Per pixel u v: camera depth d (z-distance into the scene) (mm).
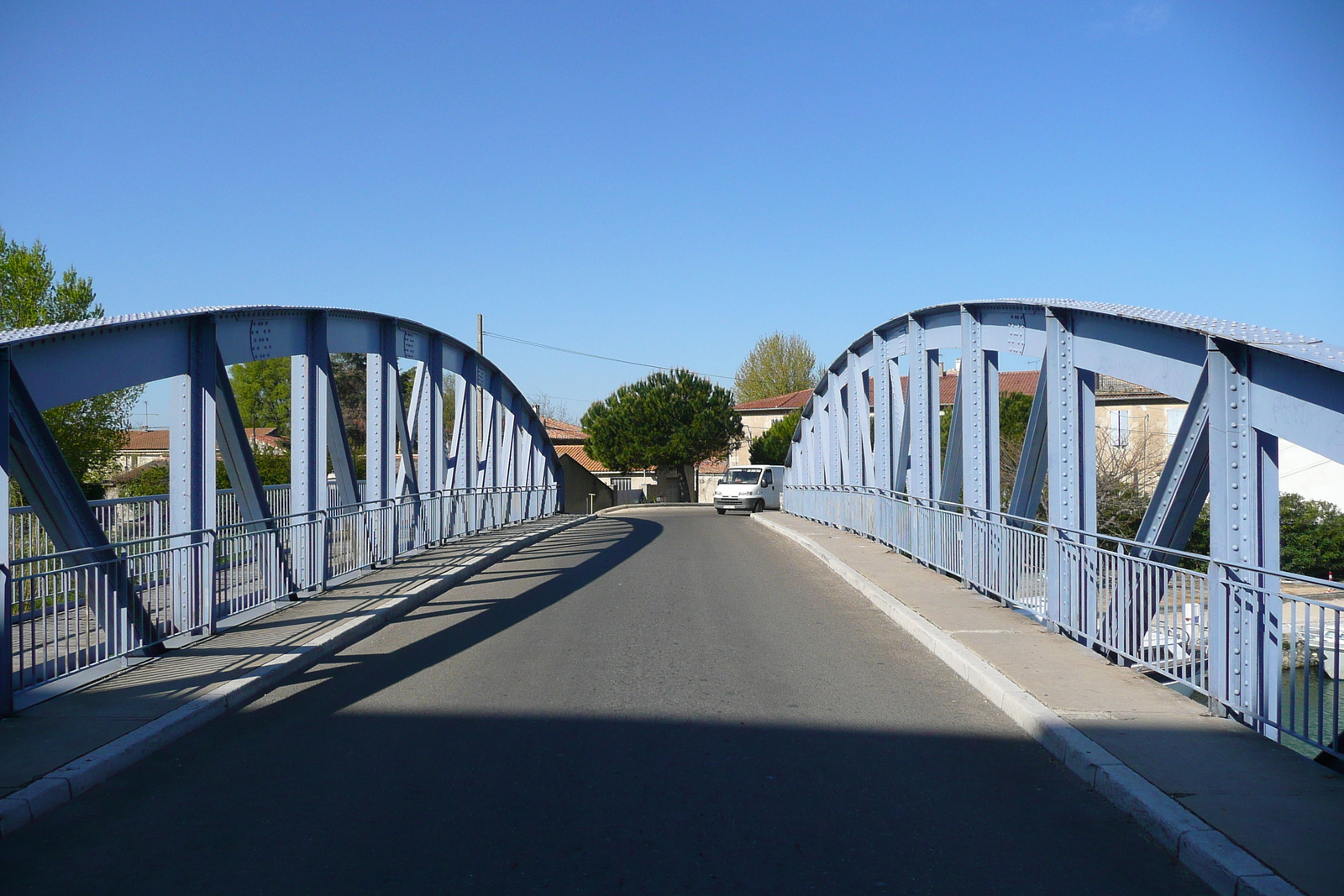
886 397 20000
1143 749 5930
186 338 10266
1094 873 4434
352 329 15758
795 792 5516
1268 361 6629
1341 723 6699
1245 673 6516
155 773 5977
